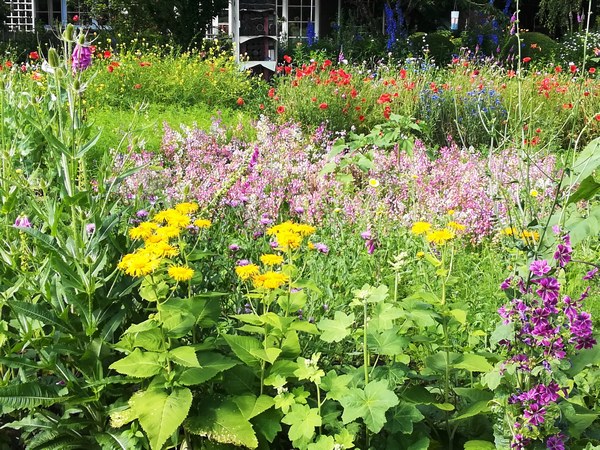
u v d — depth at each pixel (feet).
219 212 15.78
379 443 8.61
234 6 66.33
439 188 20.89
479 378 9.78
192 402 8.86
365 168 21.27
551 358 7.47
